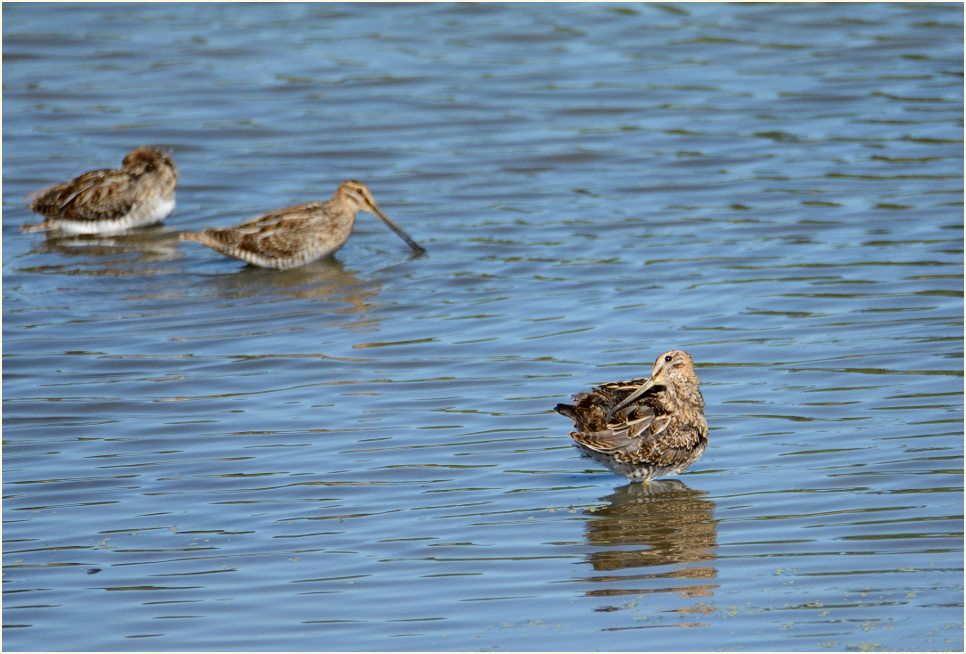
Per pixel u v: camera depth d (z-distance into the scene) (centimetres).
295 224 2095
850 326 1711
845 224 2130
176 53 3100
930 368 1561
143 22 3322
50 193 2302
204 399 1568
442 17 3303
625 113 2720
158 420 1508
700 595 1081
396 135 2658
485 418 1486
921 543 1157
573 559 1158
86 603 1103
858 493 1265
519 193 2362
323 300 1933
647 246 2080
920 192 2253
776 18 3228
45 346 1758
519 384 1576
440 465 1369
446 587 1112
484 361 1652
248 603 1095
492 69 2973
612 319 1780
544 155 2530
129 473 1370
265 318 1859
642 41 3114
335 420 1494
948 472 1298
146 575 1152
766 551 1158
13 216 2369
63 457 1414
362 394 1568
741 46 3061
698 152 2508
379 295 1942
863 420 1431
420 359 1672
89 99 2861
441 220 2258
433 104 2800
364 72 2972
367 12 3362
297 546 1200
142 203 2314
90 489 1334
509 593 1097
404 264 2075
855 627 1016
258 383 1614
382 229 2244
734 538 1187
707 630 1020
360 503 1288
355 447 1418
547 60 3023
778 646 995
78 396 1583
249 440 1445
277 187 2450
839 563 1127
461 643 1015
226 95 2875
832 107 2697
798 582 1098
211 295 1978
